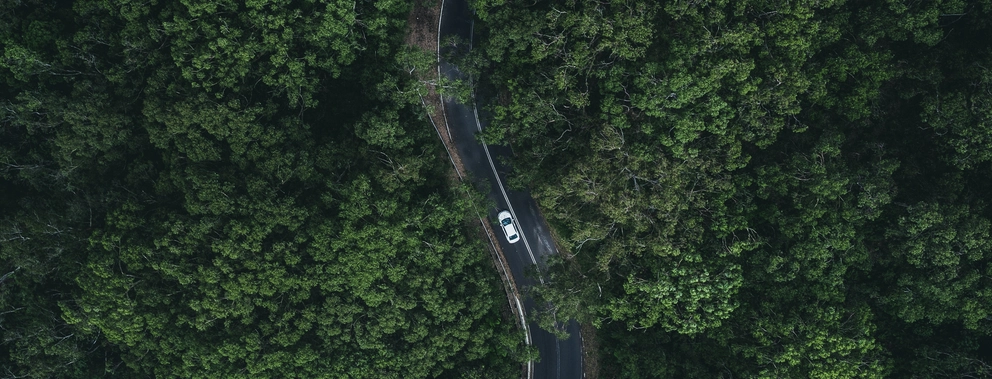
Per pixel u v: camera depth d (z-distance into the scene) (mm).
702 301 55625
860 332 54000
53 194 62062
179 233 56656
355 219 56625
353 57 58781
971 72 55500
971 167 55094
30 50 58375
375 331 58000
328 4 56438
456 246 60344
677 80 52250
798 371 54531
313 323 59594
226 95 57938
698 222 55344
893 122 59031
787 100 53406
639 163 53844
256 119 57812
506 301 66875
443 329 58938
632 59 54656
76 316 59000
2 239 58438
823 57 57219
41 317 60719
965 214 54094
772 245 56625
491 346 61500
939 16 57344
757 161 57375
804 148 56781
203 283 56781
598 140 53844
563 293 57938
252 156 57156
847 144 58656
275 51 58062
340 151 59156
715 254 55219
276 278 56656
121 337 58688
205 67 56250
